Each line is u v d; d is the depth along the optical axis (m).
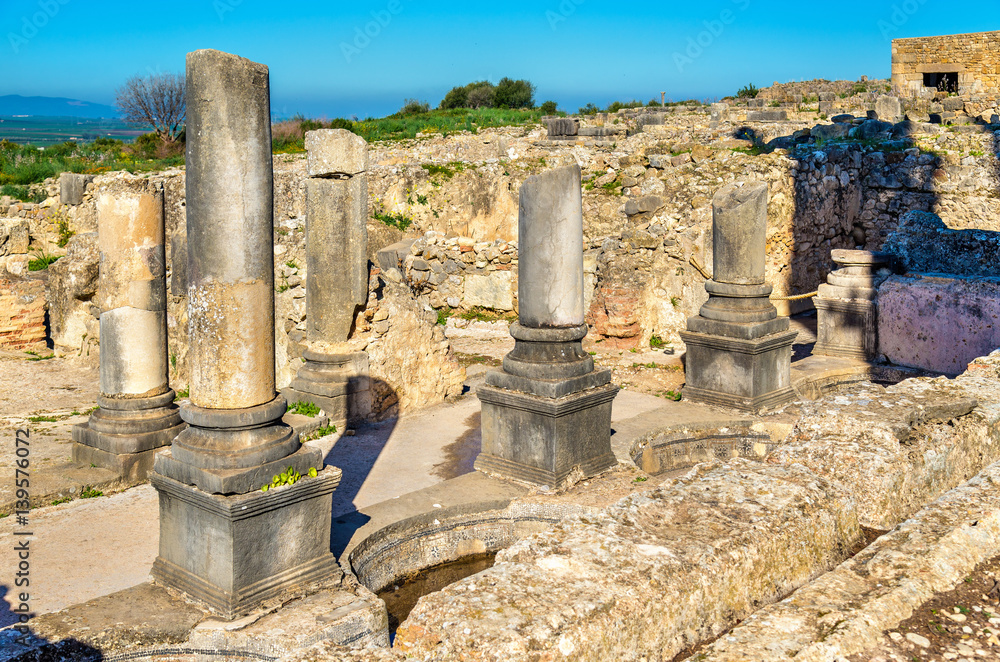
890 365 11.53
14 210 20.50
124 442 7.87
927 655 2.64
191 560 5.24
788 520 3.46
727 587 3.17
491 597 2.90
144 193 8.00
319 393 9.70
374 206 17.22
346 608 5.22
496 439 7.79
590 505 6.95
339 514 6.87
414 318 10.60
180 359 11.86
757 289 9.98
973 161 16.69
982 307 10.52
